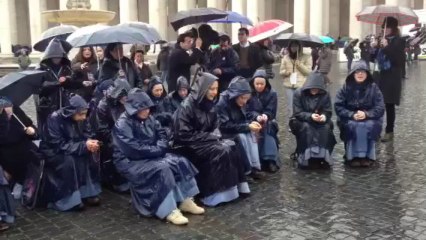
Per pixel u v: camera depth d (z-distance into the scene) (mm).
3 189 5031
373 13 8531
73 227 5066
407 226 4805
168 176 5129
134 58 9125
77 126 5703
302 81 9023
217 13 8719
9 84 5457
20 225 5164
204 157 5578
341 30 34156
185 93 6527
